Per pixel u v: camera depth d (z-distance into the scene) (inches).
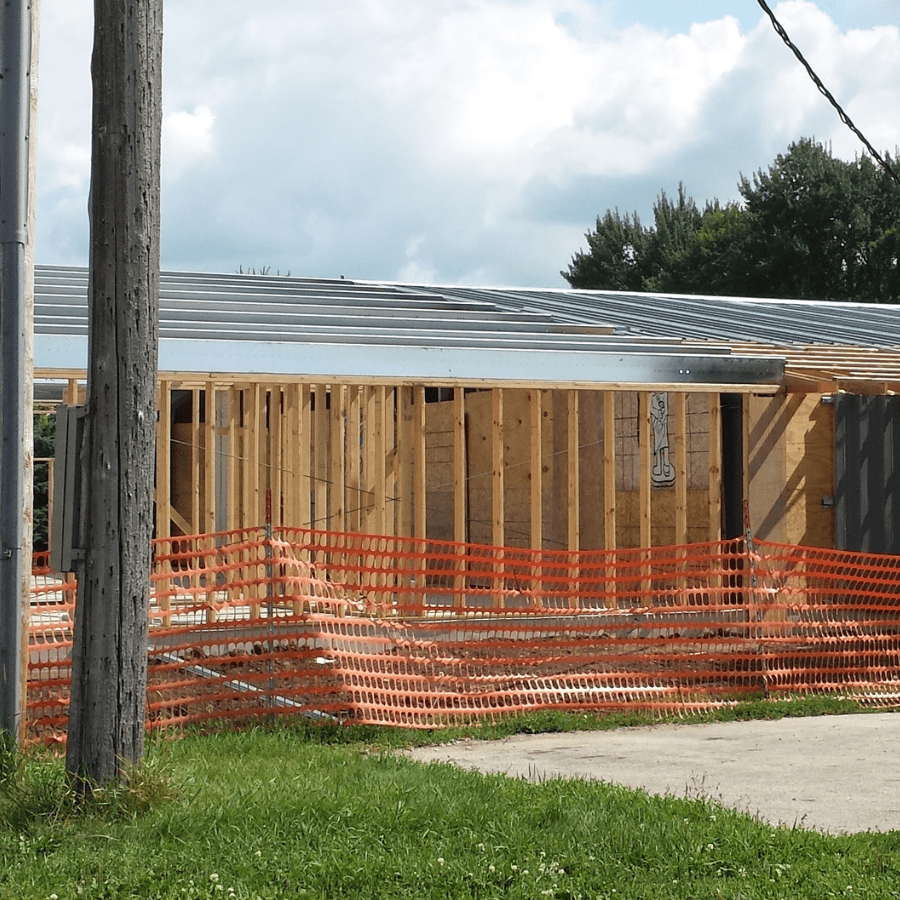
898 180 450.3
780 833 237.8
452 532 725.3
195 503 522.0
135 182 257.9
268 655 375.9
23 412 285.0
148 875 211.0
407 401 649.0
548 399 689.0
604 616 457.4
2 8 282.4
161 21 261.4
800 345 652.7
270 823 239.3
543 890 206.4
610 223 2187.5
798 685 444.5
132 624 257.0
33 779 262.7
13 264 282.2
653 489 650.8
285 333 496.4
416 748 355.6
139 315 258.8
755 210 1879.9
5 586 280.5
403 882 209.8
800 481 585.0
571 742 366.0
